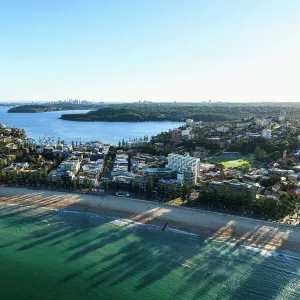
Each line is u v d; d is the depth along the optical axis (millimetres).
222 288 125625
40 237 163500
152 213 195375
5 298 117750
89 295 120125
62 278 129875
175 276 132500
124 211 198875
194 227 176750
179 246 156375
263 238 164750
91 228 175125
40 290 122500
